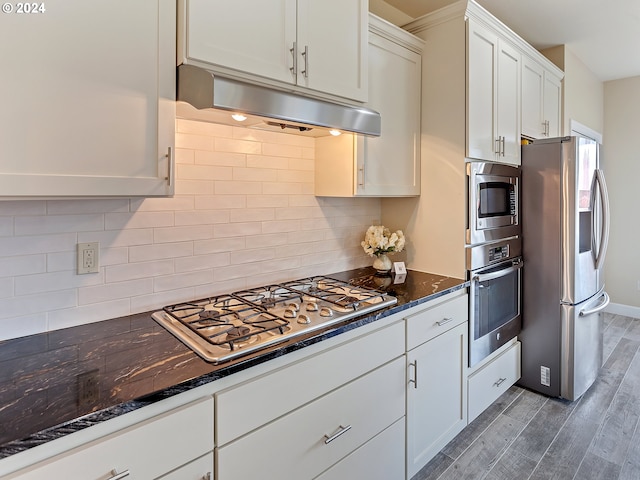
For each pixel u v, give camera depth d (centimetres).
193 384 94
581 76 362
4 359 106
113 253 138
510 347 255
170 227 152
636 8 261
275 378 114
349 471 140
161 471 90
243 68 126
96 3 100
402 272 223
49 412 80
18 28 89
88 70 100
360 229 236
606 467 186
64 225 128
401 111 210
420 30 223
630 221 415
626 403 244
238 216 174
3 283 117
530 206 253
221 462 102
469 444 205
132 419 87
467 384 208
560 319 245
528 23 284
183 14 115
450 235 214
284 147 190
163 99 113
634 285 416
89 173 101
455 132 210
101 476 81
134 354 110
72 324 131
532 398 252
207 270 164
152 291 149
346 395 137
